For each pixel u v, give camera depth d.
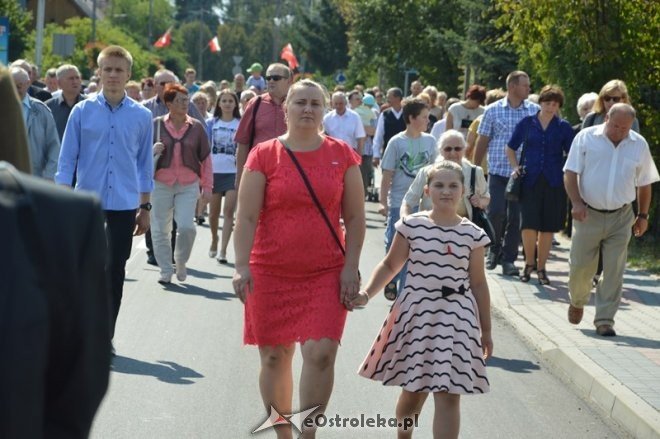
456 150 9.57
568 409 7.96
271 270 6.26
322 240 6.25
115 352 9.08
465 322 6.18
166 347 9.36
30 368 2.11
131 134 9.04
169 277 12.73
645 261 15.11
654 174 9.96
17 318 2.11
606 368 8.62
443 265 6.23
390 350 6.29
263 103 10.71
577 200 9.94
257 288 6.29
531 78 22.06
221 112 15.12
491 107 14.02
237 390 7.99
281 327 6.27
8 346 2.09
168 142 12.48
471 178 9.55
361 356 9.23
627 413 7.49
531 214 12.98
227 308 11.32
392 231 11.09
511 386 8.55
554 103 13.02
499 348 9.91
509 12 19.30
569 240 17.73
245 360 8.98
